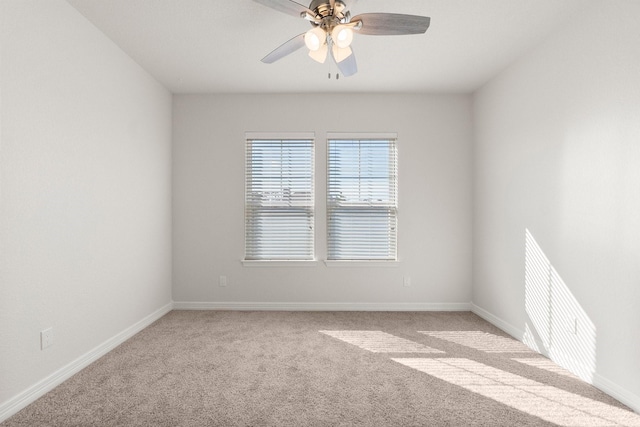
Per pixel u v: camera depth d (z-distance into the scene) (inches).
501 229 138.4
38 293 85.9
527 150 121.8
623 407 81.7
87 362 103.6
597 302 91.5
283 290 165.0
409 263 164.7
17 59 79.5
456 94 164.1
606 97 88.4
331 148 165.2
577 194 98.3
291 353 113.0
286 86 156.2
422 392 88.0
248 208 165.2
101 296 111.3
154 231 147.7
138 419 75.6
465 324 144.0
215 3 95.7
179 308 164.4
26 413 78.0
